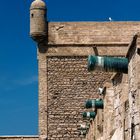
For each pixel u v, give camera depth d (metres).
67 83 44.25
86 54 44.34
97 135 29.27
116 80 20.95
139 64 14.42
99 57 17.02
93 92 44.09
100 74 44.19
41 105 44.03
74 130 43.62
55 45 44.34
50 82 44.31
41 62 44.34
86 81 44.22
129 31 44.31
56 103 44.09
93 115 34.47
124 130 18.08
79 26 44.53
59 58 44.38
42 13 44.00
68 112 44.00
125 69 17.02
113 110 22.05
